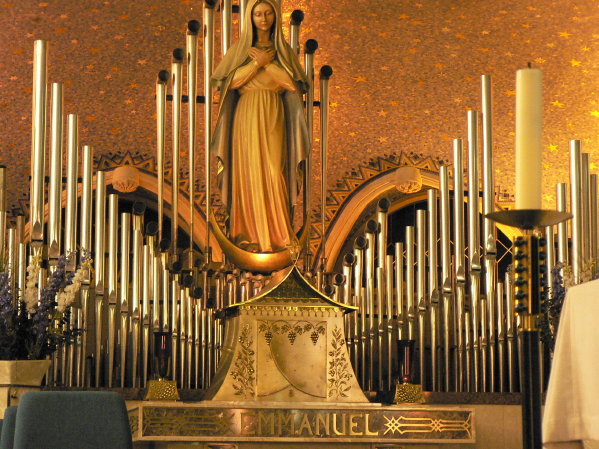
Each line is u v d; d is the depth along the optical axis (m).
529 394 4.11
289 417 10.30
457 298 12.27
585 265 11.70
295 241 11.19
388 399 11.05
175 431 10.09
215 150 11.41
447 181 12.50
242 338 10.55
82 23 16.33
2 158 15.48
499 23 17.08
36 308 10.34
